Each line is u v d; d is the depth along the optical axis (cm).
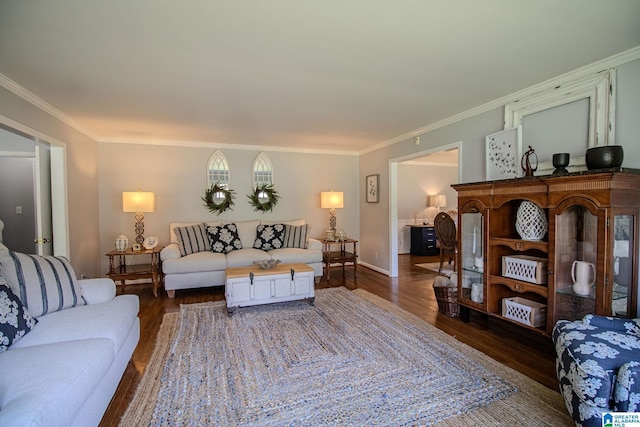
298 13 169
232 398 187
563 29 187
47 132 313
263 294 336
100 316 186
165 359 235
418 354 240
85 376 133
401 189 748
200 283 404
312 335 276
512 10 168
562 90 255
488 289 283
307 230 504
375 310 342
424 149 419
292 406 180
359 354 240
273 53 214
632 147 215
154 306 360
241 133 447
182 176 497
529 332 282
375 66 235
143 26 179
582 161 242
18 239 451
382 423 165
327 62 228
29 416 103
